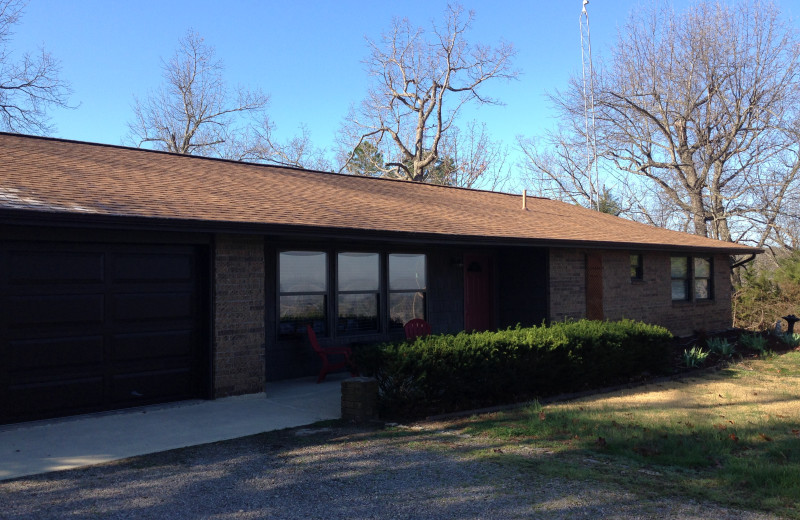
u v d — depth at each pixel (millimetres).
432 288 14023
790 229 29031
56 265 7742
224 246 9102
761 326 24000
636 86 30531
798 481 5418
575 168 35906
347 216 10758
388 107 41156
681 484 5469
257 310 9461
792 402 9203
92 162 10664
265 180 12805
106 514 4758
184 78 37156
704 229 29547
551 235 14000
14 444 6680
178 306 8836
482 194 19250
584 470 5848
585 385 10500
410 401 8172
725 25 28281
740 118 28344
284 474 5762
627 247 15555
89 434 7109
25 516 4703
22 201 7121
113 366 8219
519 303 15078
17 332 7445
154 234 8422
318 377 11102
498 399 9203
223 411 8383
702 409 8703
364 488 5371
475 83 40500
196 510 4855
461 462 6137
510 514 4770
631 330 11258
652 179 31734
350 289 12445
